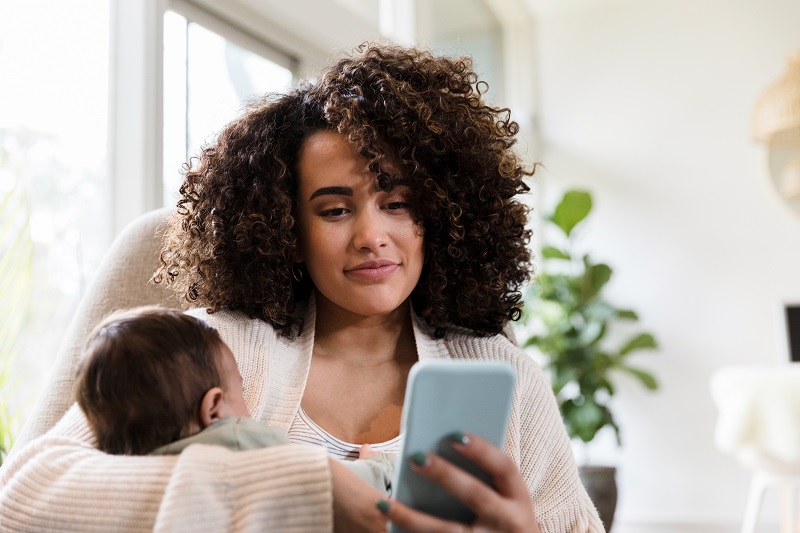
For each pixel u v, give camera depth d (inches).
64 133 75.2
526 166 45.7
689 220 171.0
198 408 32.6
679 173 172.4
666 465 167.9
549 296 154.6
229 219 41.7
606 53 179.6
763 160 166.1
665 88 174.7
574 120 180.7
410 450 25.7
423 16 139.9
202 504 27.5
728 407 114.7
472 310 42.6
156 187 79.5
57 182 74.2
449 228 40.8
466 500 26.0
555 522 38.3
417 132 39.3
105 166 78.8
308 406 39.1
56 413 44.4
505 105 181.2
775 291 164.9
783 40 167.9
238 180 41.5
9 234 69.1
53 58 74.3
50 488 30.6
